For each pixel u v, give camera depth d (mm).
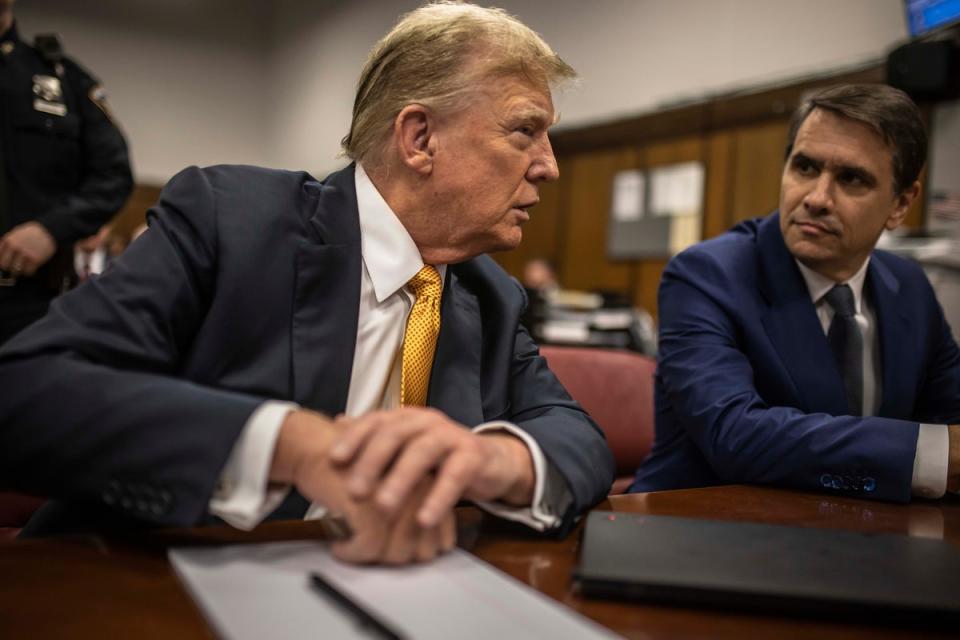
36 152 2184
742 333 1367
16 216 2150
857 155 1292
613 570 606
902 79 2844
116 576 605
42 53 2258
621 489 1771
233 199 975
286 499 932
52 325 808
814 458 1068
